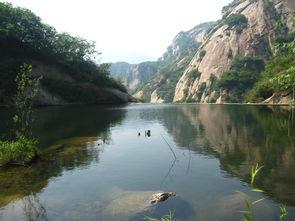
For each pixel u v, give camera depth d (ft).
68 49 421.59
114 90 432.25
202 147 87.04
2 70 305.32
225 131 115.55
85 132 117.70
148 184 55.31
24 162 69.15
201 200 46.68
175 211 43.01
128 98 449.48
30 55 367.45
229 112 211.82
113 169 65.62
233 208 42.96
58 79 363.15
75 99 361.92
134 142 96.99
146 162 71.61
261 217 39.96
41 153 79.30
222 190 50.90
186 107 297.12
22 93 81.10
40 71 354.13
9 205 46.73
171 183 55.57
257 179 56.18
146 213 42.70
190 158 74.33
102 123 147.95
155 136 108.37
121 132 118.11
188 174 61.05
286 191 49.39
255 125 129.18
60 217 42.37
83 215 42.80
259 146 85.10
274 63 272.31
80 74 402.11
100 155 79.00
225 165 66.95
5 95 284.82
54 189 53.26
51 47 409.49
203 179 57.41
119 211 43.62
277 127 119.55
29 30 374.22
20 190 52.90
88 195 50.14
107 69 475.72
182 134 111.65
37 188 53.88
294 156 72.49
